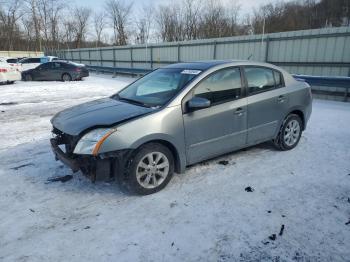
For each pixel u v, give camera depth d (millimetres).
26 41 57562
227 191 3707
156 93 4055
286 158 4758
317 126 6738
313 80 10562
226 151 4293
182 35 41531
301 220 3092
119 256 2619
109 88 14742
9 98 11516
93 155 3301
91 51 30234
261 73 4605
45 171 4371
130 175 3463
